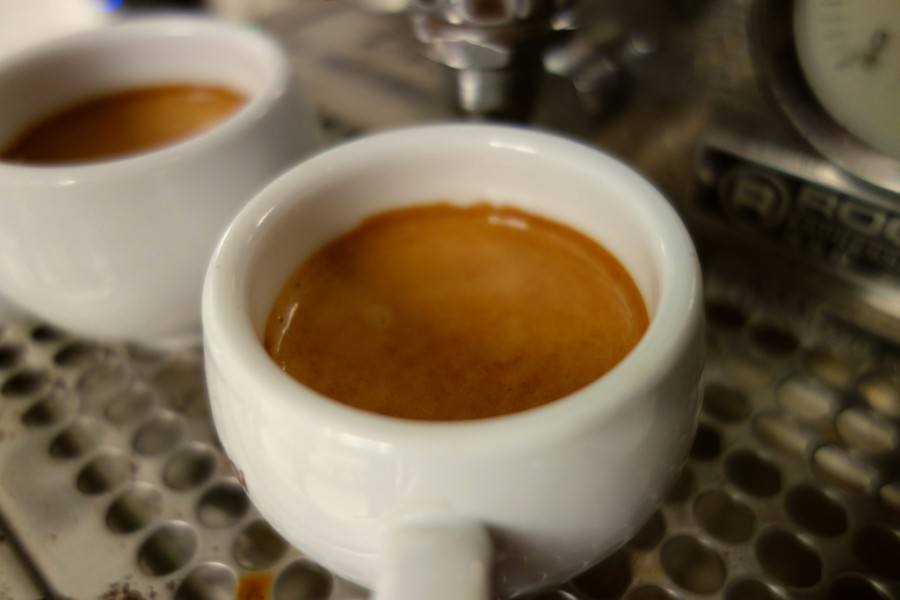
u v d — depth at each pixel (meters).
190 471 0.16
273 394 0.11
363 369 0.14
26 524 0.15
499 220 0.16
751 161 0.17
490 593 0.11
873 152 0.16
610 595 0.14
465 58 0.18
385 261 0.16
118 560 0.14
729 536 0.14
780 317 0.17
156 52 0.20
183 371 0.17
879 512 0.14
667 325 0.12
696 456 0.15
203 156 0.15
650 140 0.20
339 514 0.12
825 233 0.17
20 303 0.17
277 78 0.17
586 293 0.15
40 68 0.19
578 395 0.11
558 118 0.21
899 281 0.16
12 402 0.17
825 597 0.13
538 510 0.11
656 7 0.20
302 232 0.15
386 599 0.11
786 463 0.15
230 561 0.14
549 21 0.18
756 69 0.16
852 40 0.15
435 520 0.11
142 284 0.16
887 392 0.16
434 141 0.15
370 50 0.25
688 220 0.18
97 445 0.16
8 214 0.15
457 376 0.14
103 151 0.19
